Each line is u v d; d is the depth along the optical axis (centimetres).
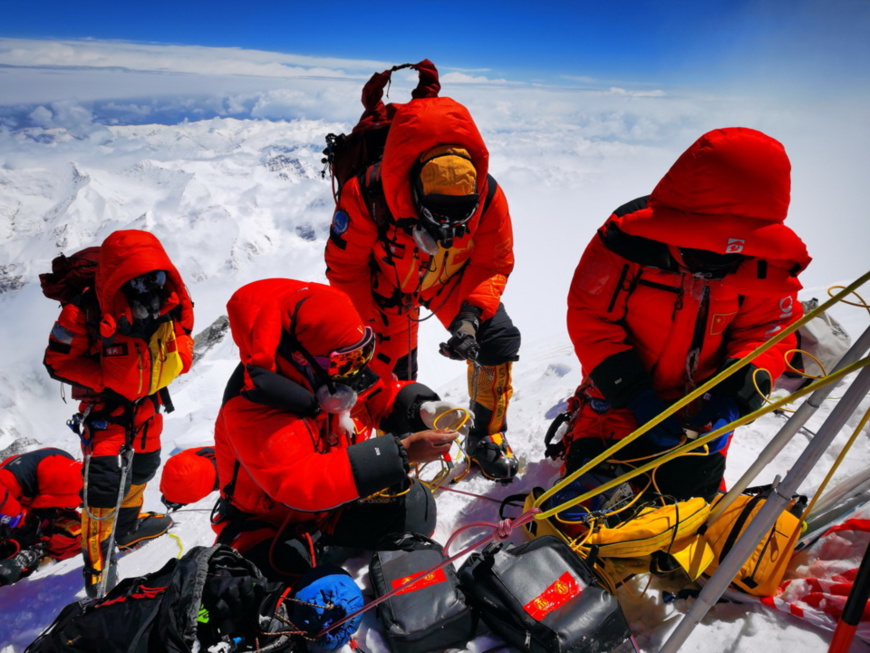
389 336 372
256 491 263
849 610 160
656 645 209
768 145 223
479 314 332
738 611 216
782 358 273
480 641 217
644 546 222
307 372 236
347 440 273
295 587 229
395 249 333
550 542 226
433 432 246
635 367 273
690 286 260
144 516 435
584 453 286
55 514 429
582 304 280
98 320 347
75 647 201
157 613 198
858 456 283
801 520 221
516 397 576
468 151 293
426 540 252
